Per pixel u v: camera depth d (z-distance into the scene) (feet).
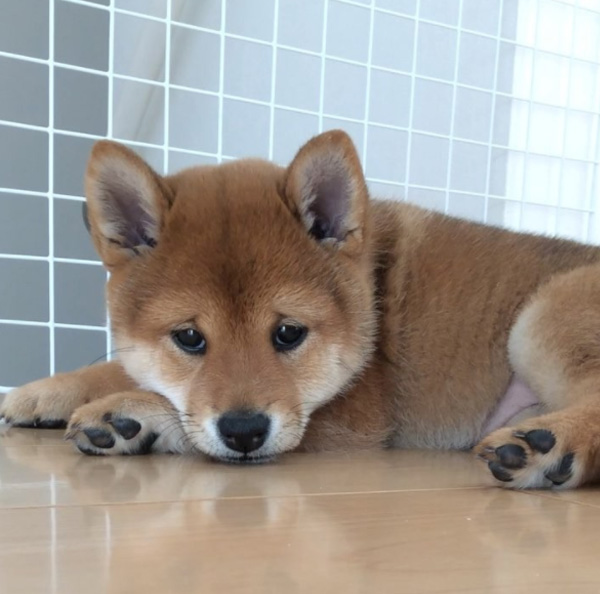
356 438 1.33
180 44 2.14
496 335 1.37
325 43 2.02
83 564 0.62
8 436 1.32
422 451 1.36
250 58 2.22
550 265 1.41
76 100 2.33
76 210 2.38
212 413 1.11
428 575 0.61
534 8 2.43
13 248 2.32
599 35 2.52
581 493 0.97
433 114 2.40
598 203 2.56
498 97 2.43
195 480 1.00
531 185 2.50
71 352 2.39
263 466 1.13
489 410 1.39
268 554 0.66
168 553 0.65
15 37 2.27
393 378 1.38
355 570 0.62
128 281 1.25
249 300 1.15
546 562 0.66
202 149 2.21
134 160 1.22
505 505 0.89
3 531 0.72
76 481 0.97
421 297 1.38
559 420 1.01
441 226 1.46
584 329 1.20
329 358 1.23
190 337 1.18
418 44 2.35
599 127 2.56
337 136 1.22
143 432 1.19
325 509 0.84
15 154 2.31
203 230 1.20
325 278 1.23
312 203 1.26
